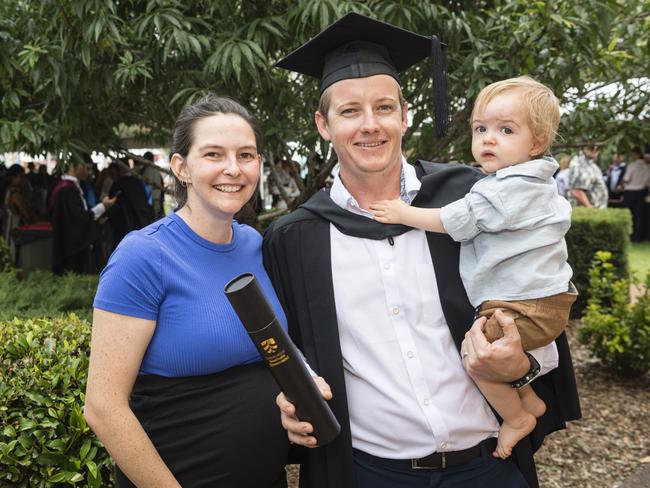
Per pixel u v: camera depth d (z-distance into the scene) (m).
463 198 1.81
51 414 2.31
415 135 4.34
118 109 3.89
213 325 1.64
